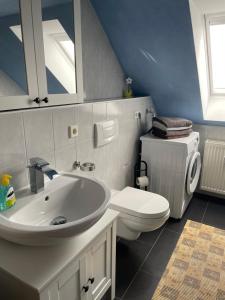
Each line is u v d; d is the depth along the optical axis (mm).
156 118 2596
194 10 1771
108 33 2145
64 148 1591
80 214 1341
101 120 1949
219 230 2396
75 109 1635
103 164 2084
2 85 1167
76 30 1528
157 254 2064
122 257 2025
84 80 1973
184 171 2412
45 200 1265
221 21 2105
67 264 1001
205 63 2420
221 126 2814
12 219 1066
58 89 1479
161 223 1847
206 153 2822
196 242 2217
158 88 2619
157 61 2250
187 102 2656
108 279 1470
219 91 2750
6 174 1199
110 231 1371
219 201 2986
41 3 1264
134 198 1993
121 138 2322
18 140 1262
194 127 2967
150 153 2570
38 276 927
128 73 2545
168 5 1693
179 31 1873
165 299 1647
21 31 1183
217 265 1938
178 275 1843
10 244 1087
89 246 1161
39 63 1294
